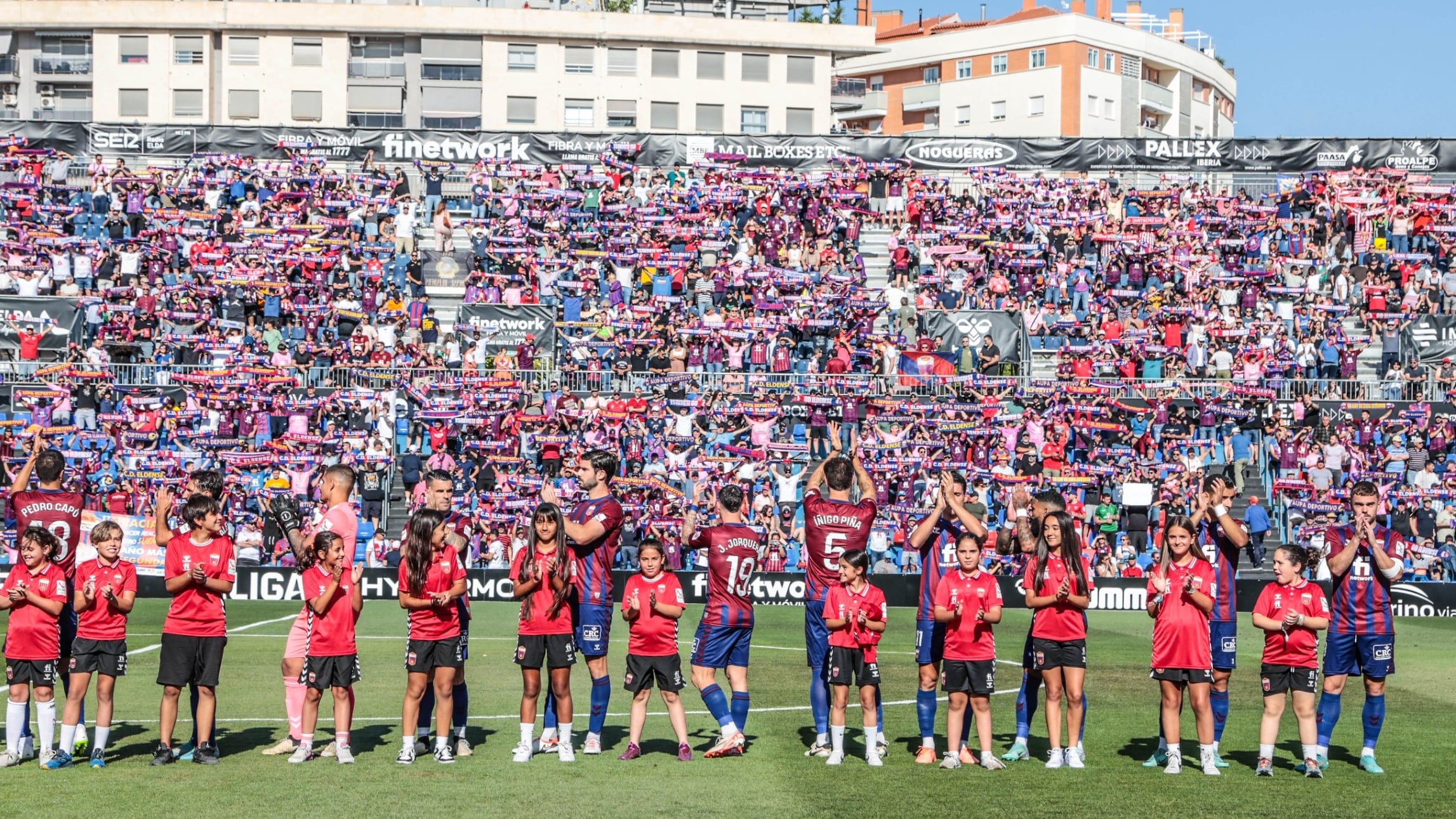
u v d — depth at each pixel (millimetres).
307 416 30109
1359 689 15812
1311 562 10820
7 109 67062
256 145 39844
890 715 13719
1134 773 10852
